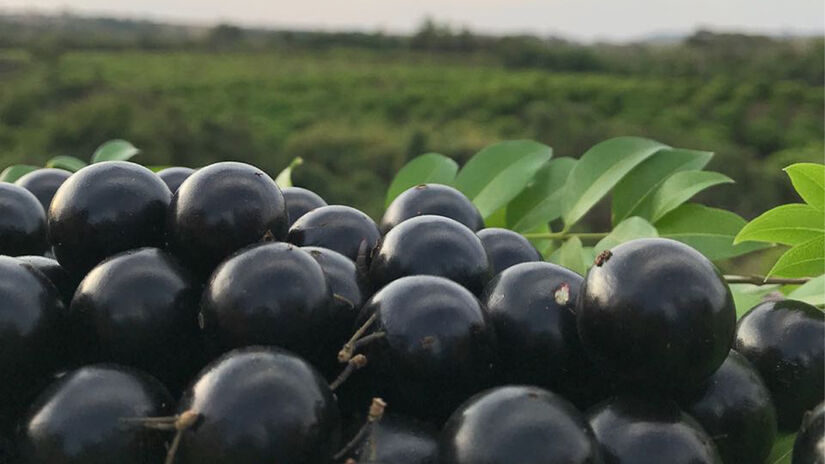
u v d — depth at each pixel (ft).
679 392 1.01
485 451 0.91
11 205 1.15
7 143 16.85
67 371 1.01
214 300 0.98
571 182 1.47
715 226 1.41
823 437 0.94
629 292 0.97
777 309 1.08
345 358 0.96
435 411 0.98
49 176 1.29
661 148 1.45
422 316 0.98
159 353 1.01
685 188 1.41
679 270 0.98
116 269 1.01
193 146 17.20
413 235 1.06
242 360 0.93
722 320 0.98
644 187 1.45
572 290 1.03
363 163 19.04
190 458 0.92
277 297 0.98
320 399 0.93
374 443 0.94
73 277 1.09
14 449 0.98
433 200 1.20
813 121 22.94
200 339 1.02
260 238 1.05
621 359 0.98
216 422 0.91
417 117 25.66
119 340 1.00
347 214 1.15
